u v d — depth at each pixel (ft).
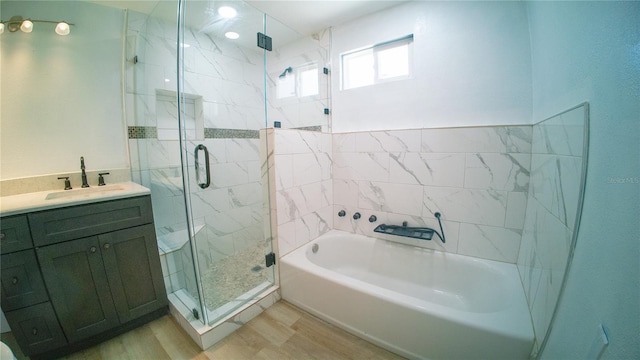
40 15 5.19
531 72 4.82
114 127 6.19
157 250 5.17
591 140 2.38
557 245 3.07
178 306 5.24
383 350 4.43
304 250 6.35
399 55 6.51
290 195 6.15
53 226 3.96
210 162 6.24
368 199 7.07
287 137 5.97
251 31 6.23
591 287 2.17
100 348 4.50
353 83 7.37
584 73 2.60
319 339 4.71
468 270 5.57
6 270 3.61
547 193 3.71
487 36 5.20
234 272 6.56
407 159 6.31
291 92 8.30
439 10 5.68
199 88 6.13
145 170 6.51
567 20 3.10
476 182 5.49
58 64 5.43
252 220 6.64
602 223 2.09
